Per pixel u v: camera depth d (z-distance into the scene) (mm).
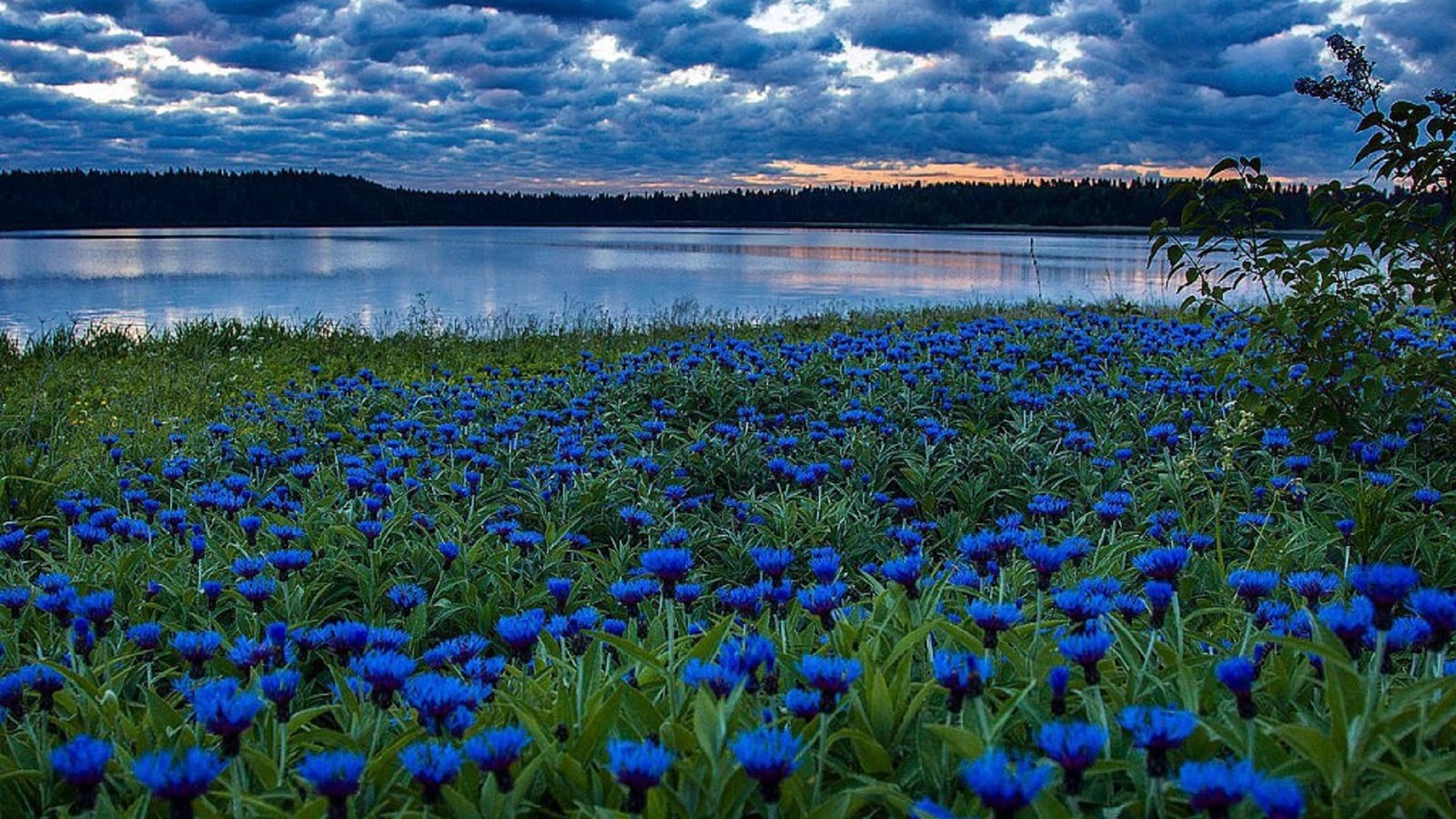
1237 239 6133
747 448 7434
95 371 12289
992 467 6973
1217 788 1596
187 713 2725
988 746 1896
